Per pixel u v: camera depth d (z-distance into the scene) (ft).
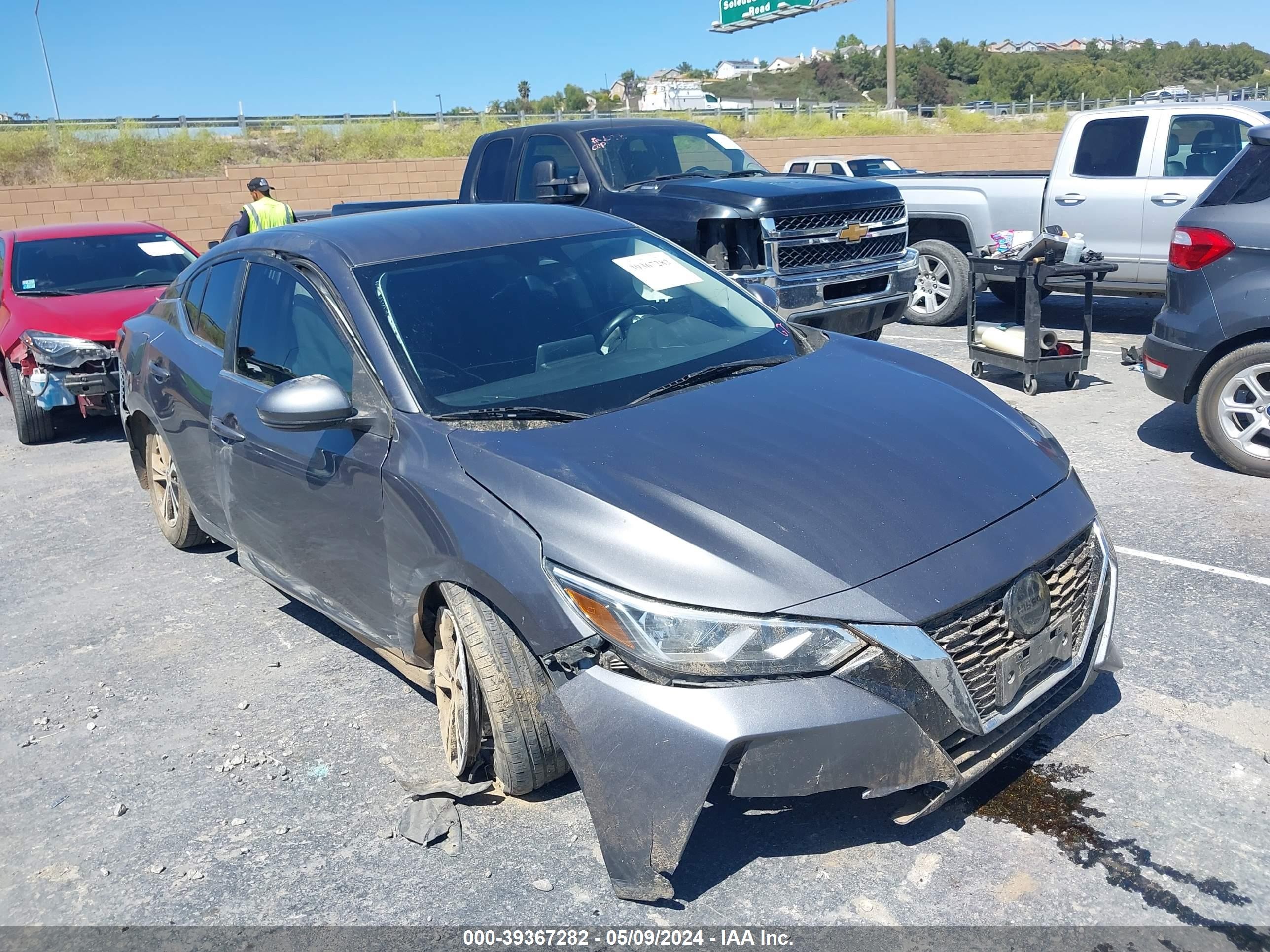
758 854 9.71
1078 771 10.55
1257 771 10.32
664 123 31.17
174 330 16.97
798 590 8.63
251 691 13.79
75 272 30.09
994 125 120.37
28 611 17.19
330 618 13.70
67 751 12.69
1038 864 9.32
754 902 9.11
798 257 25.58
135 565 18.92
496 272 13.16
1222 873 9.04
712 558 8.80
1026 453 10.71
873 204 26.94
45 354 26.71
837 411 11.04
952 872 9.30
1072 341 29.25
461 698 10.67
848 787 8.57
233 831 10.80
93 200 67.15
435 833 10.30
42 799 11.72
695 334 13.26
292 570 13.67
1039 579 9.41
